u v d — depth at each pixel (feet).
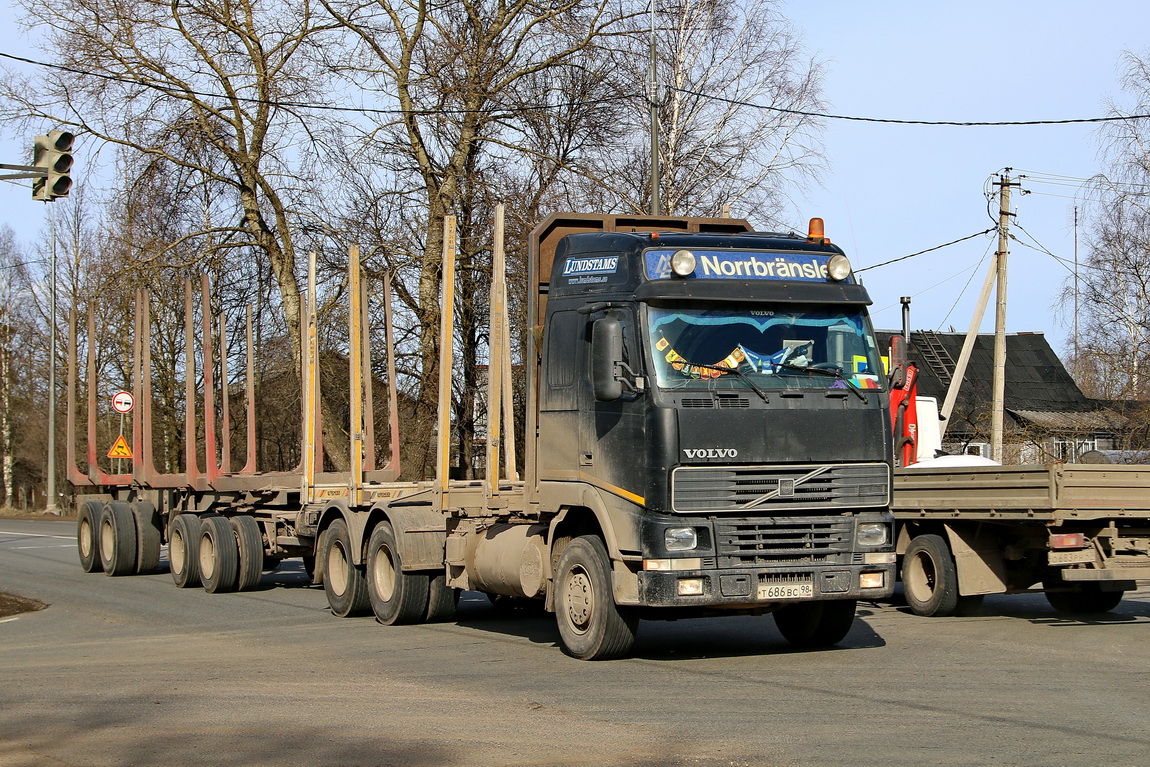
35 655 38.42
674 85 97.86
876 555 33.14
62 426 185.06
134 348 70.69
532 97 93.35
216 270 96.02
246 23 92.99
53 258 158.71
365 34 90.94
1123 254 112.98
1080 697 27.25
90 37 90.22
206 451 62.34
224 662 35.68
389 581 45.03
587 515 35.50
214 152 95.50
